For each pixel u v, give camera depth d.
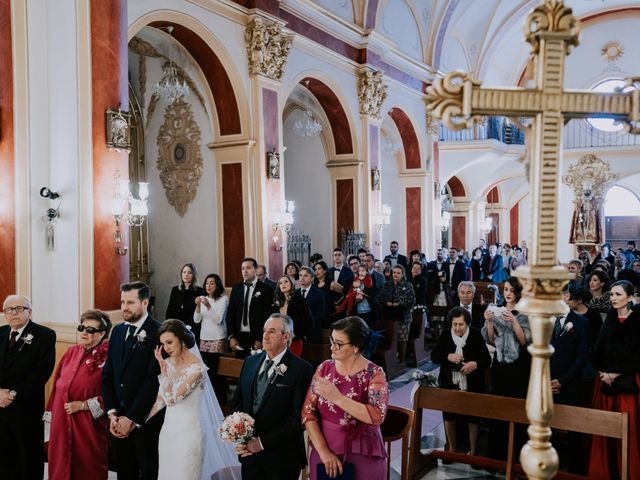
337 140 14.12
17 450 4.51
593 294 6.60
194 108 10.69
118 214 6.98
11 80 6.76
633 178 24.88
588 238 19.75
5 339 4.55
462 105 1.71
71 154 6.79
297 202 14.86
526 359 5.02
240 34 10.08
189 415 3.89
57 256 6.91
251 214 10.27
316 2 12.08
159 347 4.03
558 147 1.67
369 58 13.91
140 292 4.31
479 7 19.06
